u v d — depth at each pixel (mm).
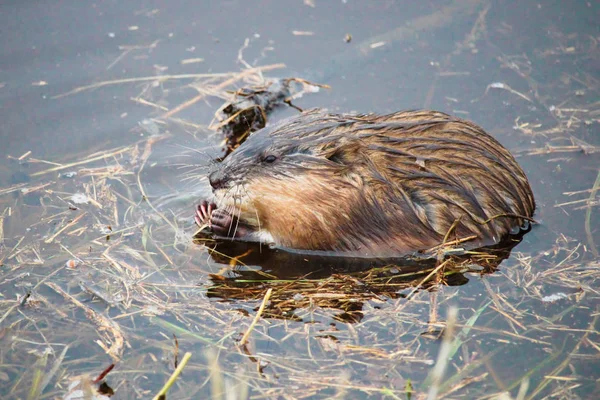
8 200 13500
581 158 14609
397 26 18422
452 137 12234
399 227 12102
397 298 11430
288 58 17359
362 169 12031
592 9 18938
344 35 18125
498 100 16172
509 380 9977
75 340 10609
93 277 11859
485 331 10812
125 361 10227
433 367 10164
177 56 17344
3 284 11656
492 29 18406
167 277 11914
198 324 10891
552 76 16891
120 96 16234
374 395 9719
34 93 16047
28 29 17719
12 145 14781
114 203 13602
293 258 12500
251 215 12727
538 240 12633
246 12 18922
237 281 11844
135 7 18875
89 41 17516
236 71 16953
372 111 15742
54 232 12844
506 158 12578
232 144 15117
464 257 12172
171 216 13383
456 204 12016
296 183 12188
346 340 10602
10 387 9828
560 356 10406
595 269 11969
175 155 14805
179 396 9625
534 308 11266
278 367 10133
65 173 14227
